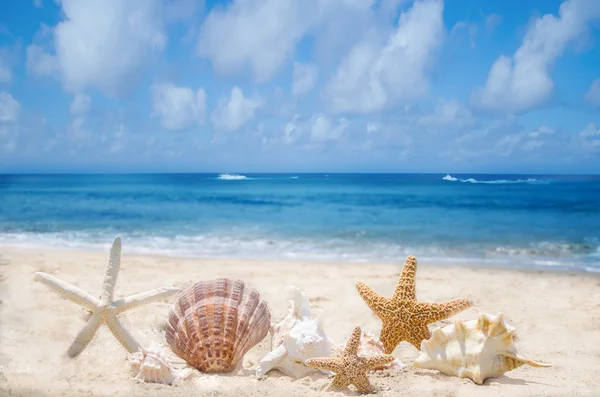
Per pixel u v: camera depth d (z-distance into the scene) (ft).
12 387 1.51
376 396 1.52
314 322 1.78
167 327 1.89
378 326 2.32
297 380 1.66
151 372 1.61
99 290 2.76
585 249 4.64
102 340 1.99
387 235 5.56
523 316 2.49
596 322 2.39
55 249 4.41
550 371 1.80
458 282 3.18
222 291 1.88
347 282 3.13
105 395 1.48
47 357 1.80
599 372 1.79
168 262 3.73
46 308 2.35
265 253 4.34
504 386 1.61
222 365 1.74
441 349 1.73
